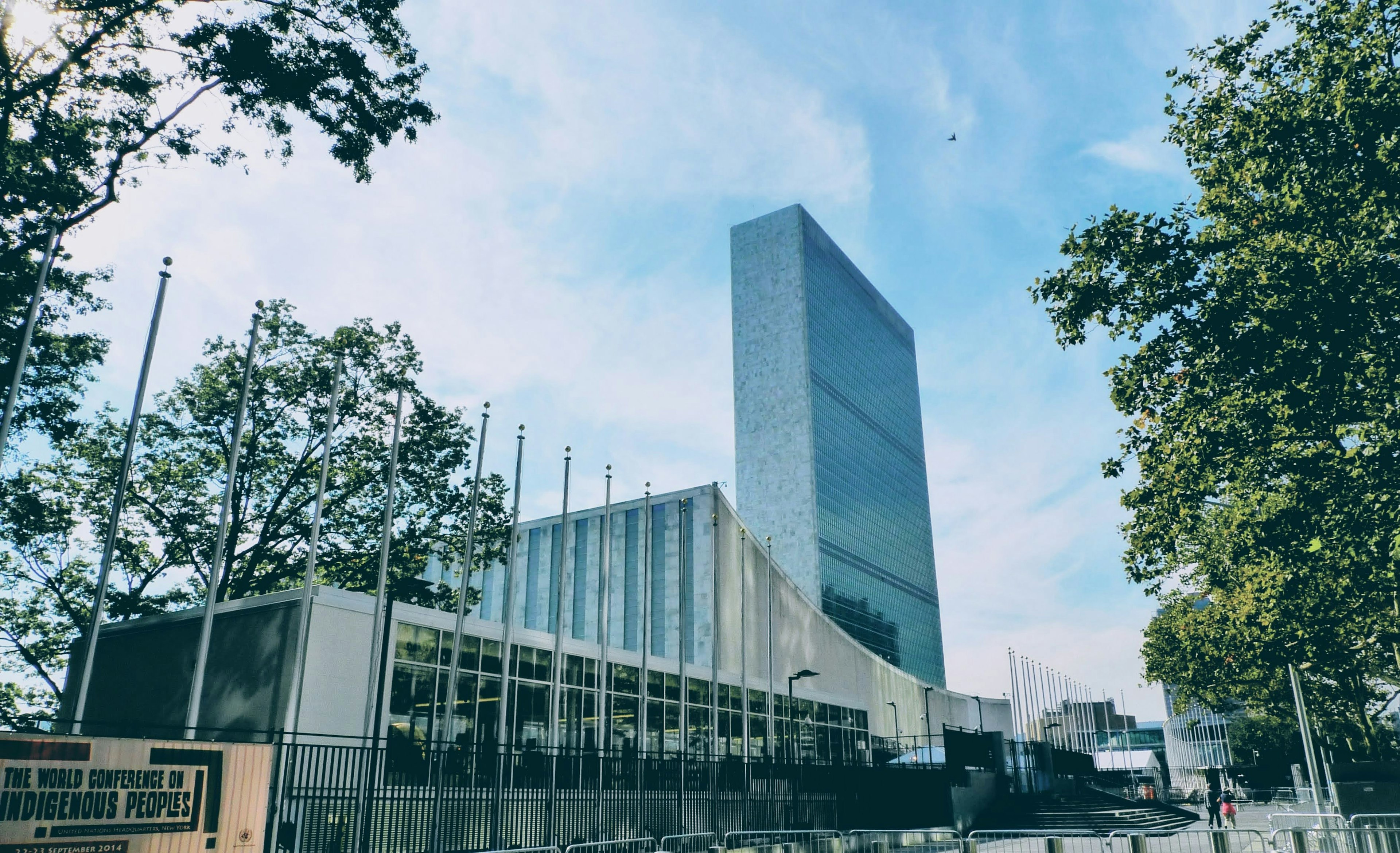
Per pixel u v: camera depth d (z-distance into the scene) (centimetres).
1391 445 1784
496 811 2128
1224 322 1842
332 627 2542
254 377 3616
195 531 3581
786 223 16525
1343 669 3803
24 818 1159
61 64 2092
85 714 2938
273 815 1717
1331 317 1745
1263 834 1792
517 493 2886
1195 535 3378
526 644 3284
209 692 2592
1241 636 3312
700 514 6419
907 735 7000
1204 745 11594
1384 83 1789
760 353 15862
